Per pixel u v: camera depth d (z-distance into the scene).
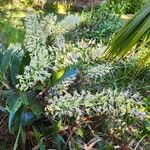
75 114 1.45
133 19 1.20
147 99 1.79
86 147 1.43
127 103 1.52
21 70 1.44
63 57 1.45
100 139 1.48
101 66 1.51
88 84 1.62
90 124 1.57
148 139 1.65
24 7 4.48
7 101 1.38
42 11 4.70
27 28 1.50
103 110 1.48
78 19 1.58
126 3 5.07
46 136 1.49
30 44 1.46
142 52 2.08
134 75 1.83
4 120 1.49
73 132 1.49
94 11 3.39
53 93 1.44
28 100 1.42
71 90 1.57
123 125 1.56
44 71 1.38
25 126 1.49
